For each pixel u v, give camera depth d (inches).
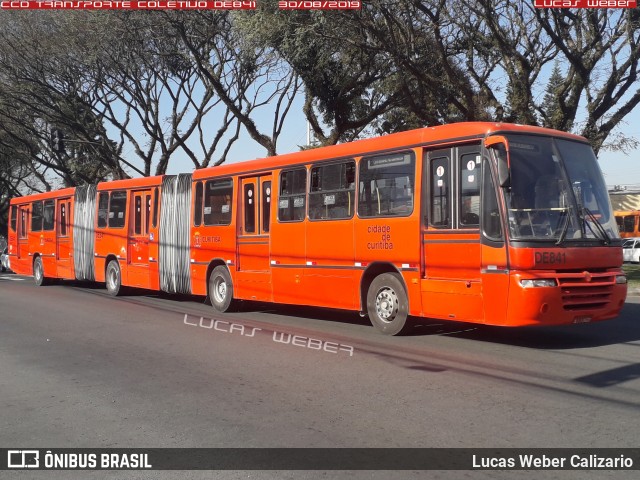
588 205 345.7
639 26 682.8
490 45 767.1
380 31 718.5
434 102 847.7
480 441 198.8
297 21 708.0
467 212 340.5
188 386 277.9
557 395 247.9
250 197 505.7
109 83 1131.3
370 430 212.2
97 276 732.0
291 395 258.5
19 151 1443.2
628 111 727.7
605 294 336.2
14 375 307.3
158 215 621.6
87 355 353.4
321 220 434.9
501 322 321.1
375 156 397.7
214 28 914.7
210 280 550.3
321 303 434.9
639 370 287.3
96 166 1419.8
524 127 343.3
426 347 350.6
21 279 1022.4
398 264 377.7
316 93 869.2
